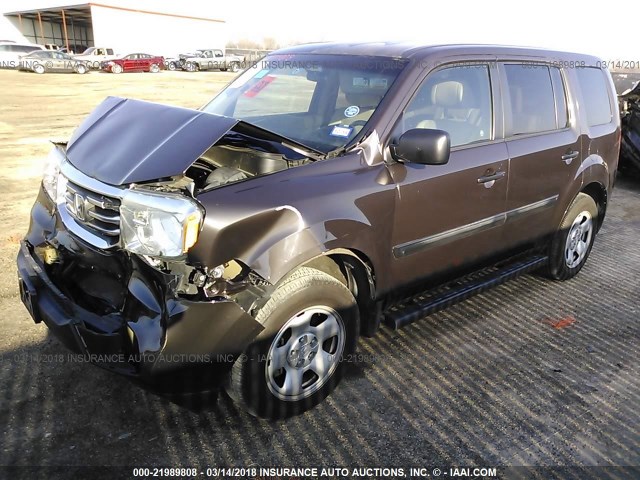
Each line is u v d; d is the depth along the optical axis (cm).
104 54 3703
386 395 319
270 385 276
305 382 295
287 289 266
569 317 427
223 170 271
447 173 334
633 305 453
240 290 249
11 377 316
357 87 340
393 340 380
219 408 301
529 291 472
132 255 246
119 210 249
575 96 452
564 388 335
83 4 4728
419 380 335
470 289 383
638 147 879
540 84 420
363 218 289
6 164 872
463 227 356
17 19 5572
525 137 398
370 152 304
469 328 402
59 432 276
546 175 416
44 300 269
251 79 410
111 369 246
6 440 268
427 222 330
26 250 305
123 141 277
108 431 279
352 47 383
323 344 298
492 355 367
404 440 284
